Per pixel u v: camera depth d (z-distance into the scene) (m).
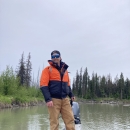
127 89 107.38
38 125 12.35
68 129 4.80
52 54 4.83
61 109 4.87
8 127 11.48
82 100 101.12
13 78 41.34
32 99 49.78
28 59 69.12
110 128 11.55
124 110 28.50
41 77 4.74
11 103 35.81
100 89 109.62
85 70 112.31
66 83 4.89
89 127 11.85
